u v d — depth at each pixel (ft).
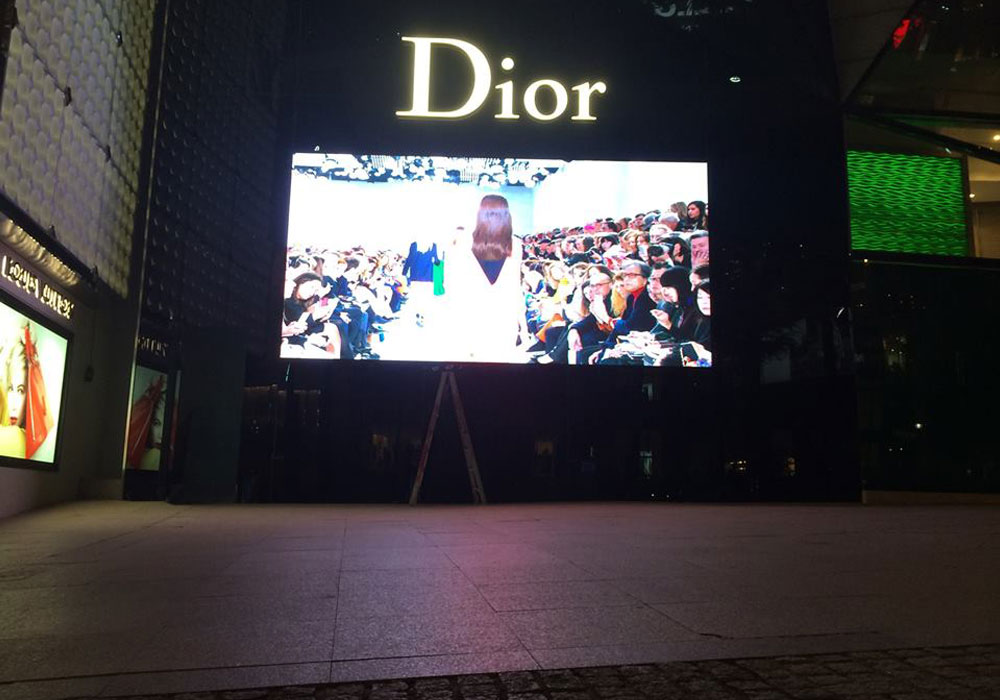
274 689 12.51
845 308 64.75
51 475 46.98
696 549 28.04
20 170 37.93
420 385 62.44
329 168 63.31
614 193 64.54
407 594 19.61
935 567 23.81
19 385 41.88
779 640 15.23
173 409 56.49
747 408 63.26
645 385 63.52
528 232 63.67
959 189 67.46
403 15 65.62
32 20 38.91
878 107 66.95
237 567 24.17
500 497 61.98
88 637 15.64
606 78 65.98
